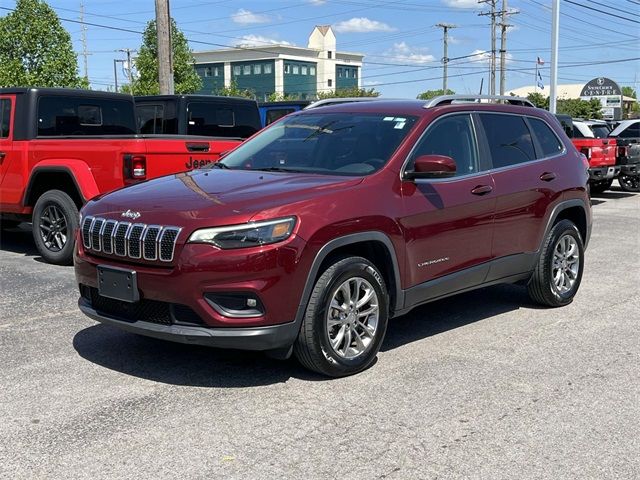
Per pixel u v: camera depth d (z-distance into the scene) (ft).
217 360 16.94
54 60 78.79
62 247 27.22
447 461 12.14
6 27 77.10
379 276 16.29
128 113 31.94
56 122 29.09
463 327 20.22
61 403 14.34
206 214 14.42
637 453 12.55
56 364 16.58
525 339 19.10
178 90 122.93
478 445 12.75
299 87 336.70
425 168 16.56
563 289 22.52
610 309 22.39
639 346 18.60
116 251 15.23
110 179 25.68
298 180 16.42
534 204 20.77
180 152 26.48
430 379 15.94
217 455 12.23
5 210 29.32
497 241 19.60
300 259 14.60
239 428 13.30
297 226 14.64
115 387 15.23
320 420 13.69
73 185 27.68
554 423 13.73
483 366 16.87
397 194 16.76
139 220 14.97
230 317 14.23
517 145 20.99
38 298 22.62
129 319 15.26
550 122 22.81
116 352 17.46
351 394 14.99
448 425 13.55
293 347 15.37
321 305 15.11
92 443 12.62
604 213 48.67
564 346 18.52
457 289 18.75
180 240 14.25
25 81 76.79
